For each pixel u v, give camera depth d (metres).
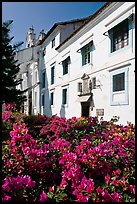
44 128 6.05
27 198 2.21
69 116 16.03
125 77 9.80
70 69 16.22
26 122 7.46
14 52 19.16
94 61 12.64
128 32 9.70
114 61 10.66
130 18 9.34
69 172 2.48
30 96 26.66
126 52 9.79
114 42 11.01
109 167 3.03
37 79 24.30
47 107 21.30
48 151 3.09
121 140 4.13
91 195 2.20
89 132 5.99
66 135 5.39
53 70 20.45
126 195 2.52
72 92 15.66
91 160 2.89
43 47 23.34
